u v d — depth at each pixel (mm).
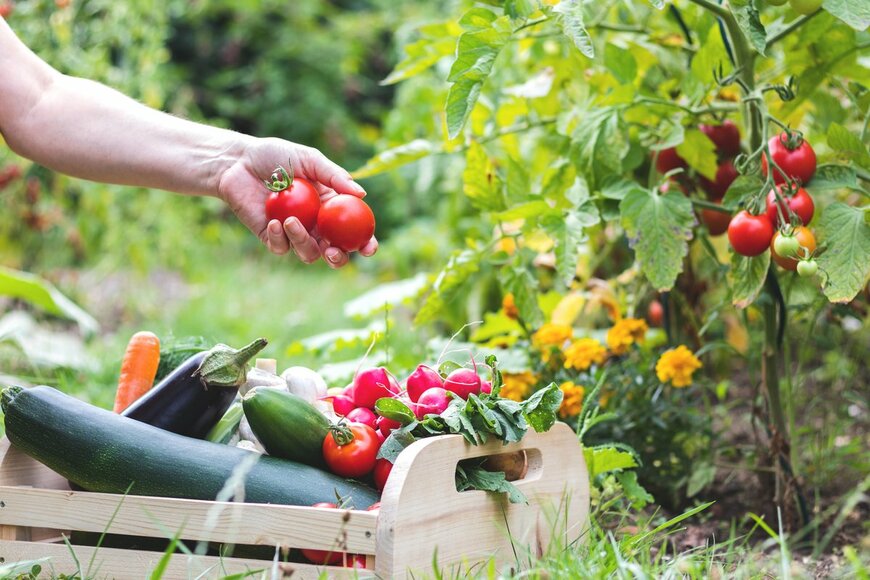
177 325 5430
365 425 1861
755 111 2422
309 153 2043
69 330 5387
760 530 2514
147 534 1769
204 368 1917
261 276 7566
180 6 7578
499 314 3135
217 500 1733
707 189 2725
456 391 1882
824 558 2264
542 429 1858
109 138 2172
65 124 2178
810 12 2158
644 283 3029
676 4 2613
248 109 10258
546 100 3078
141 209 6281
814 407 3482
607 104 2609
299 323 5523
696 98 2574
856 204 2934
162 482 1800
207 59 10555
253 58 10773
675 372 2637
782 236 2127
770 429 2549
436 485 1692
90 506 1812
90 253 5996
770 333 2494
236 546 1773
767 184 2178
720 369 3582
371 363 3166
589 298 3189
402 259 6242
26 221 5316
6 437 1926
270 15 11016
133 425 1855
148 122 2182
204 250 8031
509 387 2730
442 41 2924
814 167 2219
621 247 3631
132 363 2221
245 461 1744
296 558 1748
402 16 9617
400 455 1664
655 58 2910
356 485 1802
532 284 2740
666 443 2727
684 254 2346
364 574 1626
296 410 1825
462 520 1748
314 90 10336
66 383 3498
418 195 7648
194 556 1717
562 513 1953
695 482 2643
